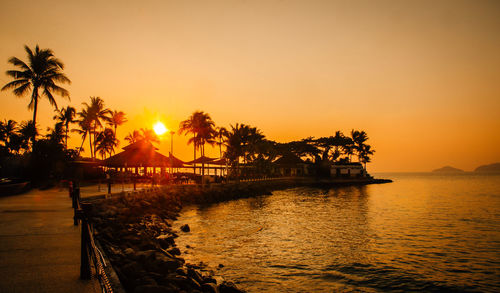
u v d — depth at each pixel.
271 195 60.88
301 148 122.00
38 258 7.89
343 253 18.17
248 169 91.50
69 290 5.86
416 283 13.91
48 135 60.69
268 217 31.16
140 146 43.16
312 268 15.40
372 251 18.75
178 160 47.91
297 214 33.81
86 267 6.49
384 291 12.95
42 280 6.37
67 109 66.19
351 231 24.70
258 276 14.12
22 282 6.24
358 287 13.28
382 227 26.77
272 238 21.53
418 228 26.64
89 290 5.87
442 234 24.25
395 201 50.06
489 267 16.22
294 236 22.36
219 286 11.70
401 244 20.72
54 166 41.47
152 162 42.44
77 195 16.39
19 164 40.66
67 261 7.66
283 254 17.62
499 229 26.55
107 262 8.26
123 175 45.19
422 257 17.78
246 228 24.81
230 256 16.95
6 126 59.97
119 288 6.48
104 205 20.31
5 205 18.36
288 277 14.11
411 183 127.50
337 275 14.59
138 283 8.95
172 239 18.69
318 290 12.77
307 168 110.56
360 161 129.38
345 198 55.09
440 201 50.62
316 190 76.75
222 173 76.75
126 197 25.28
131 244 13.77
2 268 7.09
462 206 43.53
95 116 65.69
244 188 59.47
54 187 35.75
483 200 52.50
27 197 23.52
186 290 9.89
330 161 123.19
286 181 86.81
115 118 81.50
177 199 38.81
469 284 13.93
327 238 21.97
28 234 10.60
